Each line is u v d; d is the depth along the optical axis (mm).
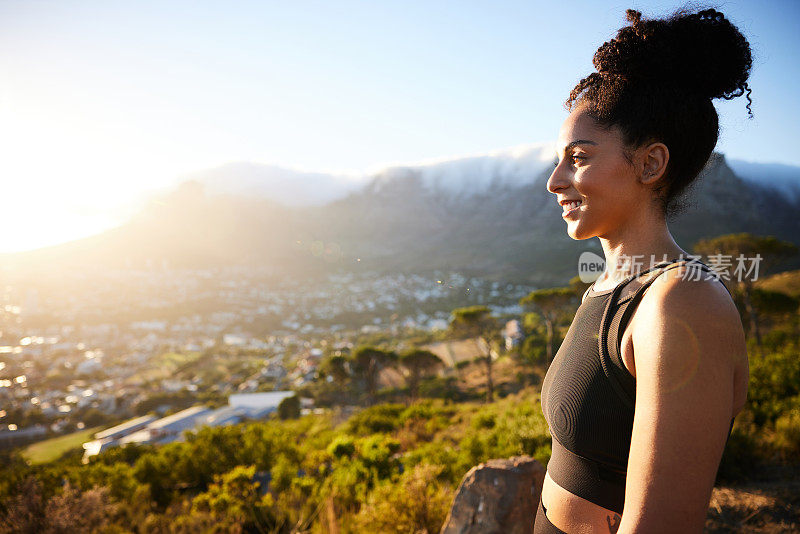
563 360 611
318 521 4648
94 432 57688
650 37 526
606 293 565
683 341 416
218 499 5520
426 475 3920
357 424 13703
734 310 446
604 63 554
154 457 9234
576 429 552
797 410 4574
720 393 408
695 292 432
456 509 2873
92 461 12469
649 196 534
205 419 53844
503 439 5605
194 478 8992
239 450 9344
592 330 561
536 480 2924
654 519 398
